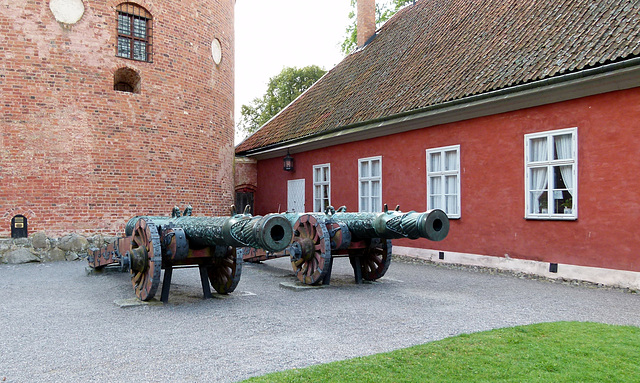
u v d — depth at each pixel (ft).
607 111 31.17
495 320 22.27
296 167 63.52
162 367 15.79
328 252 31.04
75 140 44.29
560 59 33.76
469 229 40.60
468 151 40.57
